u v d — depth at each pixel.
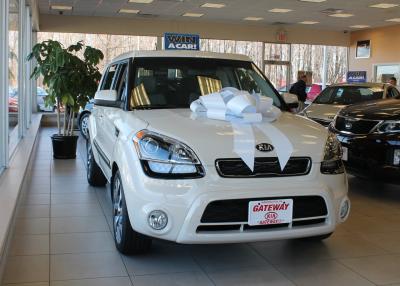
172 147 2.83
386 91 8.31
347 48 19.84
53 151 7.55
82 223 4.02
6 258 3.14
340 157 3.16
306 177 2.91
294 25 18.03
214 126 3.02
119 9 14.84
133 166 2.94
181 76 3.90
